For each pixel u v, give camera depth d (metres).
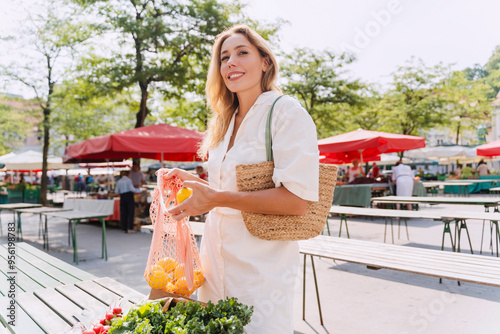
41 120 16.55
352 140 9.46
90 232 8.65
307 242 3.39
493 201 5.29
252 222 1.16
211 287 1.31
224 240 1.25
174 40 11.18
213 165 1.31
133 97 14.53
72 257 5.88
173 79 11.48
